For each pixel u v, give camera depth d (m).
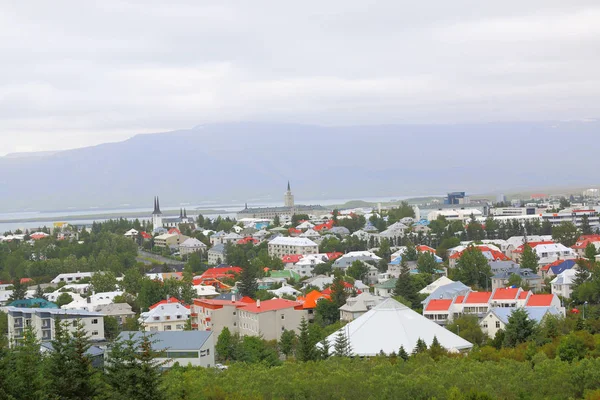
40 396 150.62
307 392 182.25
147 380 156.00
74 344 160.12
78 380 156.00
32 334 181.75
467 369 193.88
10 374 150.62
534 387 180.62
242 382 187.50
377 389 181.00
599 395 166.62
